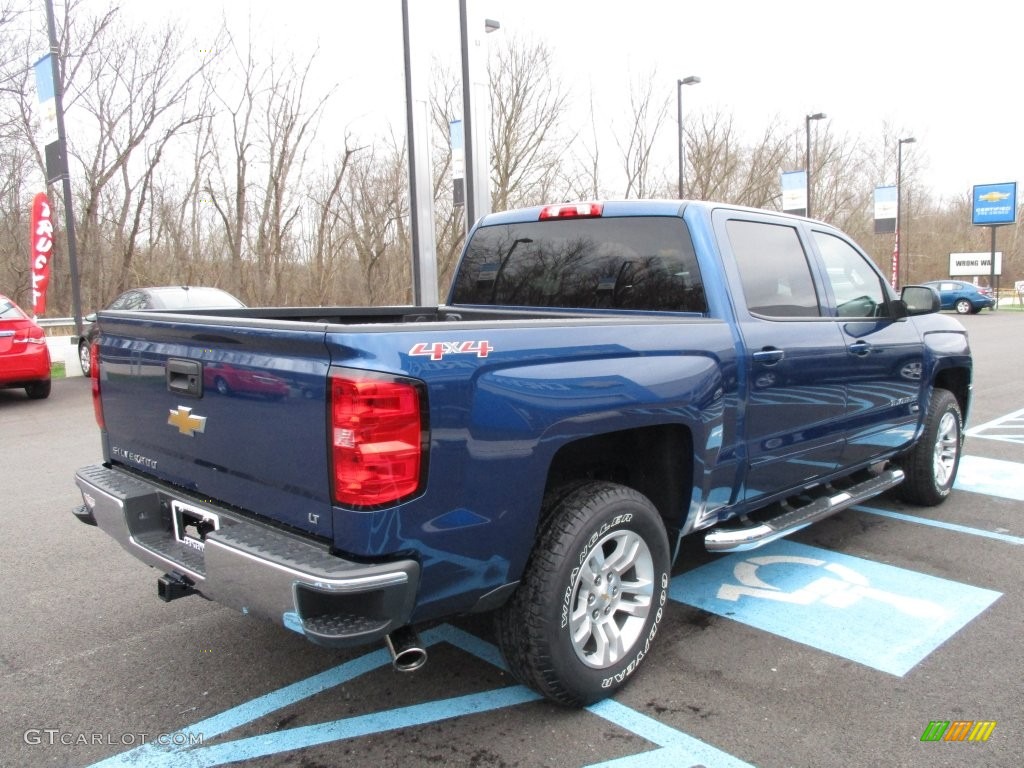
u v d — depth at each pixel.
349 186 26.92
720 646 3.46
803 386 3.90
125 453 3.38
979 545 4.75
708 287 3.54
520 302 4.38
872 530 5.05
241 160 23.72
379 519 2.32
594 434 2.85
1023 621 3.70
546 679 2.79
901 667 3.26
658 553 3.13
